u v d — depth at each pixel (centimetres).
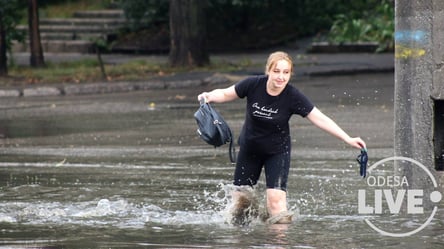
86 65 6962
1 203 2483
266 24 8200
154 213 2348
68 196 2581
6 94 5669
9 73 6438
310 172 2895
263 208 2297
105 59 7450
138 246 1972
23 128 4191
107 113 4700
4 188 2716
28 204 2469
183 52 6631
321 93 5200
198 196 2561
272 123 2208
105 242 2014
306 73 6122
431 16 2280
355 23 7712
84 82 6088
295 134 3778
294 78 6012
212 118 2255
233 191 2297
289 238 2039
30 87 5819
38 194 2616
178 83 5909
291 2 8088
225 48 7919
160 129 4050
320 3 8144
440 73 2289
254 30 8144
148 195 2581
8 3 6372
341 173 2869
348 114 4316
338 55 7338
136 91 5794
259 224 2214
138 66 6669
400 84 2334
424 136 2317
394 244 1973
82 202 2494
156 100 5244
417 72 2305
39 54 6894
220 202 2480
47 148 3566
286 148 2244
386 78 5928
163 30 8088
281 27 8181
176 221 2256
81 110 4869
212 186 2708
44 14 8581
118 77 6284
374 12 8000
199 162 3172
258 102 2209
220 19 8119
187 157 3288
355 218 2255
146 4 7862
